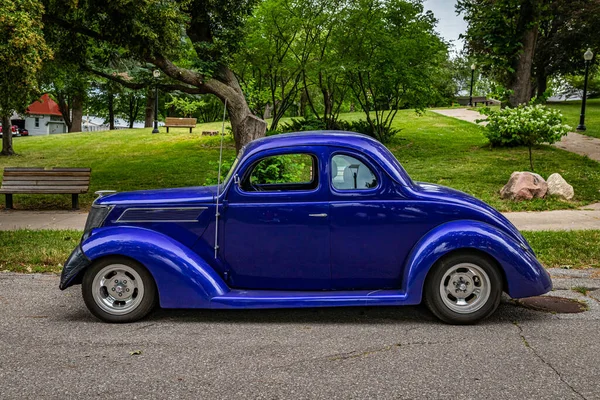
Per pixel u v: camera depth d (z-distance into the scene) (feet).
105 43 47.34
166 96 141.38
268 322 16.40
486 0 83.92
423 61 61.57
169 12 37.78
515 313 16.92
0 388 11.88
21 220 34.86
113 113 181.57
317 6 59.11
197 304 16.05
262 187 17.71
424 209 16.05
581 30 110.63
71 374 12.60
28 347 14.37
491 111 57.31
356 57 59.41
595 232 26.78
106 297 16.49
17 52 28.53
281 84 69.62
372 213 16.07
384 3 58.29
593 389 11.57
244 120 46.34
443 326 15.81
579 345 14.12
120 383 12.09
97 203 17.30
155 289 16.48
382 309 17.58
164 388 11.82
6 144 71.72
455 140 65.92
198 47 44.75
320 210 16.15
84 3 37.40
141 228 16.57
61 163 63.41
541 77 125.08
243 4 45.75
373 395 11.38
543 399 11.13
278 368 12.85
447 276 15.83
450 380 12.07
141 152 70.90
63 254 24.27
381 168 16.12
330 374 12.48
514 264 15.47
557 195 36.63
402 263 16.26
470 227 15.55
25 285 20.62
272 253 16.43
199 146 73.10
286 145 16.44
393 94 63.62
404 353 13.71
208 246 16.65
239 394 11.50
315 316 16.96
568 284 19.80
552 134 52.31
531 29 57.52
